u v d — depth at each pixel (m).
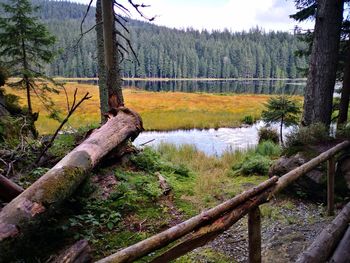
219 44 130.12
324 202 5.11
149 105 30.00
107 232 4.04
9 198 3.59
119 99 7.17
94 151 4.45
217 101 33.66
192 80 99.12
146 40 113.50
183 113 25.41
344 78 8.33
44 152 5.59
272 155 9.45
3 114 7.31
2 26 9.97
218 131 19.47
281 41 133.12
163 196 5.40
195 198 5.56
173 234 1.87
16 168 5.23
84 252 2.55
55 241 3.49
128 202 4.81
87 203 4.40
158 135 18.17
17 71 10.11
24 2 10.16
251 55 117.69
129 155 6.64
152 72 109.00
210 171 7.86
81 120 19.89
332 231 3.04
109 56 7.07
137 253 1.68
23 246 2.86
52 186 3.17
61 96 33.84
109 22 7.00
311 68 7.34
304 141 6.01
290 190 5.43
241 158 8.99
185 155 10.12
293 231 4.25
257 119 23.83
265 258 3.67
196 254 3.75
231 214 2.28
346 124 6.73
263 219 4.73
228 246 3.96
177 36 138.50
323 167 5.18
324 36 7.05
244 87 63.03
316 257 2.69
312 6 9.22
